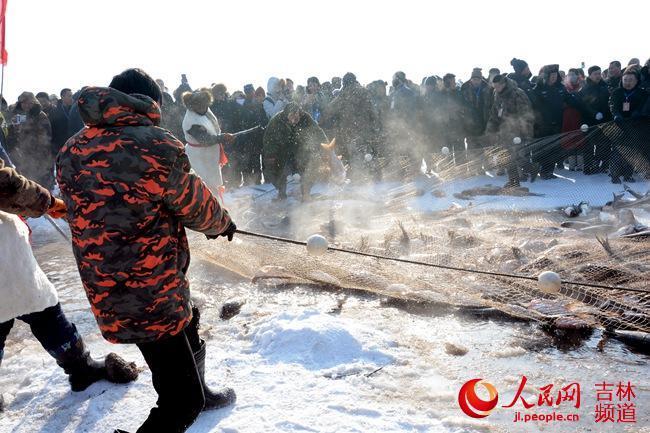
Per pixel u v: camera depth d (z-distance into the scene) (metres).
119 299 2.36
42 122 10.31
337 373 3.52
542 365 3.60
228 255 5.79
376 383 3.38
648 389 3.27
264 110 11.88
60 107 11.10
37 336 3.30
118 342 2.42
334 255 5.63
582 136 9.25
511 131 10.16
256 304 4.81
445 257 5.41
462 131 10.64
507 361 3.66
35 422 3.12
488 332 4.11
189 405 2.47
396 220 6.84
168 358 2.46
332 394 3.26
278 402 3.18
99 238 2.33
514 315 4.30
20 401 3.38
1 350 3.18
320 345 3.79
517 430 2.92
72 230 2.42
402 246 5.89
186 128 7.67
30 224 8.96
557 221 7.29
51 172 10.63
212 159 7.84
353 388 3.33
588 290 4.48
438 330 4.16
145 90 2.50
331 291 5.04
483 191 8.62
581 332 3.98
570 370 3.53
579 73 11.45
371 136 10.19
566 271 4.86
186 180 2.37
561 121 10.51
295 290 5.14
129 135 2.32
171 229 2.42
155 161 2.30
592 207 7.86
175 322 2.42
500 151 9.31
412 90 10.85
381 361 3.67
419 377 3.46
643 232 5.73
